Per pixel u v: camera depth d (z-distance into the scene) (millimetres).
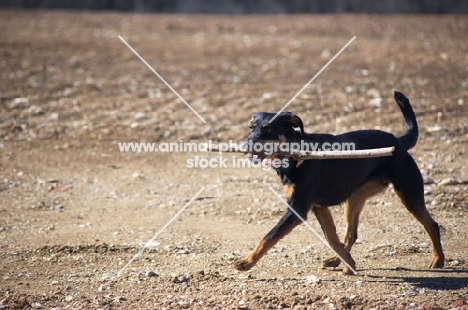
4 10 37781
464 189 13406
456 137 16500
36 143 17016
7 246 11047
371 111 18250
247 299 8852
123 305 8766
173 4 40156
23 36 28906
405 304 8617
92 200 13602
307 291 9070
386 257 10555
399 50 25359
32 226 12070
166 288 9312
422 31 29297
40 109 19266
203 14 37969
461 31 29016
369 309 8523
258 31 30266
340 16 34812
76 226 12086
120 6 40000
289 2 39000
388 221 12180
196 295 9031
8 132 17656
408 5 36875
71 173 15234
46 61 24594
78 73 23031
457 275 9656
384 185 10250
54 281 9633
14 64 24047
